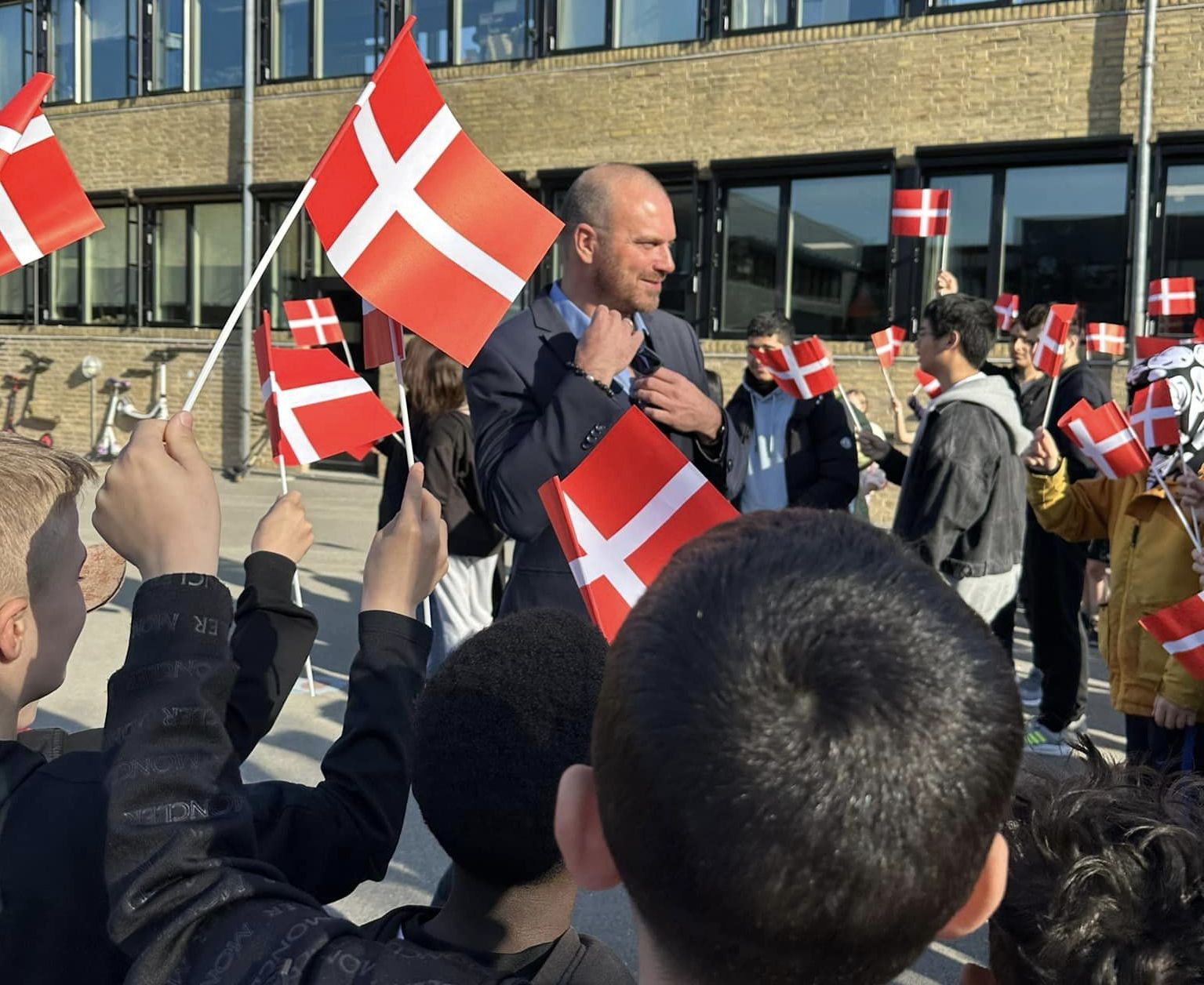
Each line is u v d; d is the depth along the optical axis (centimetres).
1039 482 349
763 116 1222
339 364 332
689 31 1266
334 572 873
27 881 114
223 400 1572
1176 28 1042
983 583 431
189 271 1609
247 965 91
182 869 94
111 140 1644
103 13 1655
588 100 1312
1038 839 109
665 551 166
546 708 118
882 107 1165
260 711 152
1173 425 302
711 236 1256
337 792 138
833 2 1193
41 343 1708
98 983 115
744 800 68
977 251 1145
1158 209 1063
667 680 72
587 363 231
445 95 1388
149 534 104
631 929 329
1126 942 102
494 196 188
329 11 1487
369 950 94
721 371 1255
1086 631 647
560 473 229
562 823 83
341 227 174
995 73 1116
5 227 195
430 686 124
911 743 69
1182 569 301
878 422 1173
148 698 100
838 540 76
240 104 1551
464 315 184
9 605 124
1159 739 308
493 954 117
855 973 73
